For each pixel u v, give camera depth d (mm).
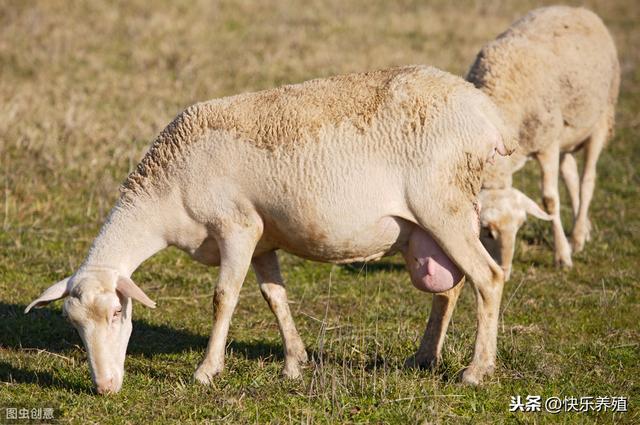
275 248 13867
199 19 41250
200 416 12320
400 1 49281
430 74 13156
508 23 45281
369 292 18438
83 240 20312
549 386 13688
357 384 13250
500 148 13000
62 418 12227
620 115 32844
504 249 17672
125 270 13383
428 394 12852
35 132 25828
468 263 12859
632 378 14203
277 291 14172
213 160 13203
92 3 41531
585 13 21875
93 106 29375
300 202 12906
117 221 13531
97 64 33906
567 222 23062
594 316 17062
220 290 13312
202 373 13383
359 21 43469
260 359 14594
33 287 17828
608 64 21453
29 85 30906
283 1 46500
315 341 15578
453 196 12734
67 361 14523
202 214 13312
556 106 19797
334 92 13203
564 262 19984
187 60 35219
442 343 14164
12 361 14422
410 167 12750
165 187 13398
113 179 23391
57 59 34000
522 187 25109
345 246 13227
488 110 13086
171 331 16188
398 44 39656
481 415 12445
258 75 33812
